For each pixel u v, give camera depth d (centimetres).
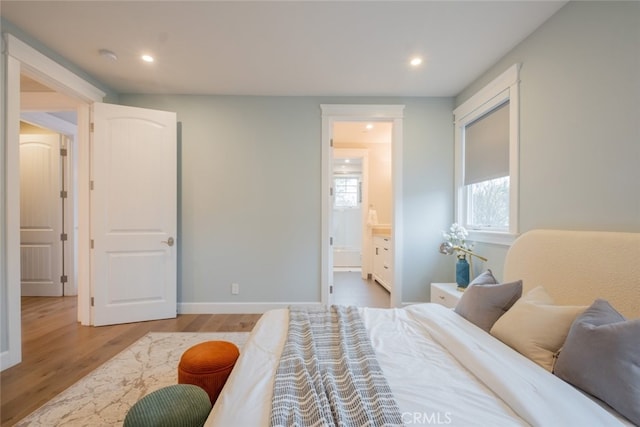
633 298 124
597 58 157
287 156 316
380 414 82
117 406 156
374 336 142
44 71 222
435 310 174
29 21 195
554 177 185
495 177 254
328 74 268
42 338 245
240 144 315
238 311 313
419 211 318
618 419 84
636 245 125
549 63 189
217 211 313
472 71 262
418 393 94
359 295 395
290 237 317
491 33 207
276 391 94
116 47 226
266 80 280
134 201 284
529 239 186
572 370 99
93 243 272
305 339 138
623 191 144
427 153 318
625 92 143
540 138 197
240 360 118
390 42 219
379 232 476
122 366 198
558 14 182
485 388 98
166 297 296
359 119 321
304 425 80
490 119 261
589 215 162
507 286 152
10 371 192
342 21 196
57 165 376
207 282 313
